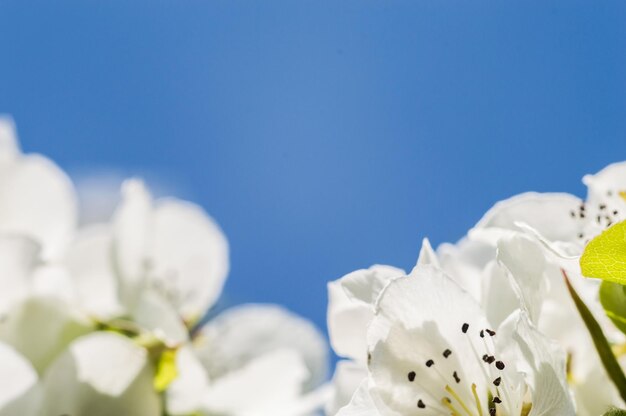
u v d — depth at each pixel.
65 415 0.22
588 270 0.22
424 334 0.23
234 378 0.23
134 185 0.23
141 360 0.22
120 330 0.22
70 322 0.22
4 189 0.23
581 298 0.23
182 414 0.22
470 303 0.23
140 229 0.23
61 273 0.22
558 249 0.23
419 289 0.23
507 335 0.23
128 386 0.22
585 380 0.23
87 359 0.22
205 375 0.22
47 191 0.23
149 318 0.23
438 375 0.23
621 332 0.23
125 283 0.23
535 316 0.23
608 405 0.23
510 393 0.23
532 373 0.22
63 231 0.23
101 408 0.22
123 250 0.23
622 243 0.22
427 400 0.23
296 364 0.23
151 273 0.23
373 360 0.23
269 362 0.23
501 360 0.23
